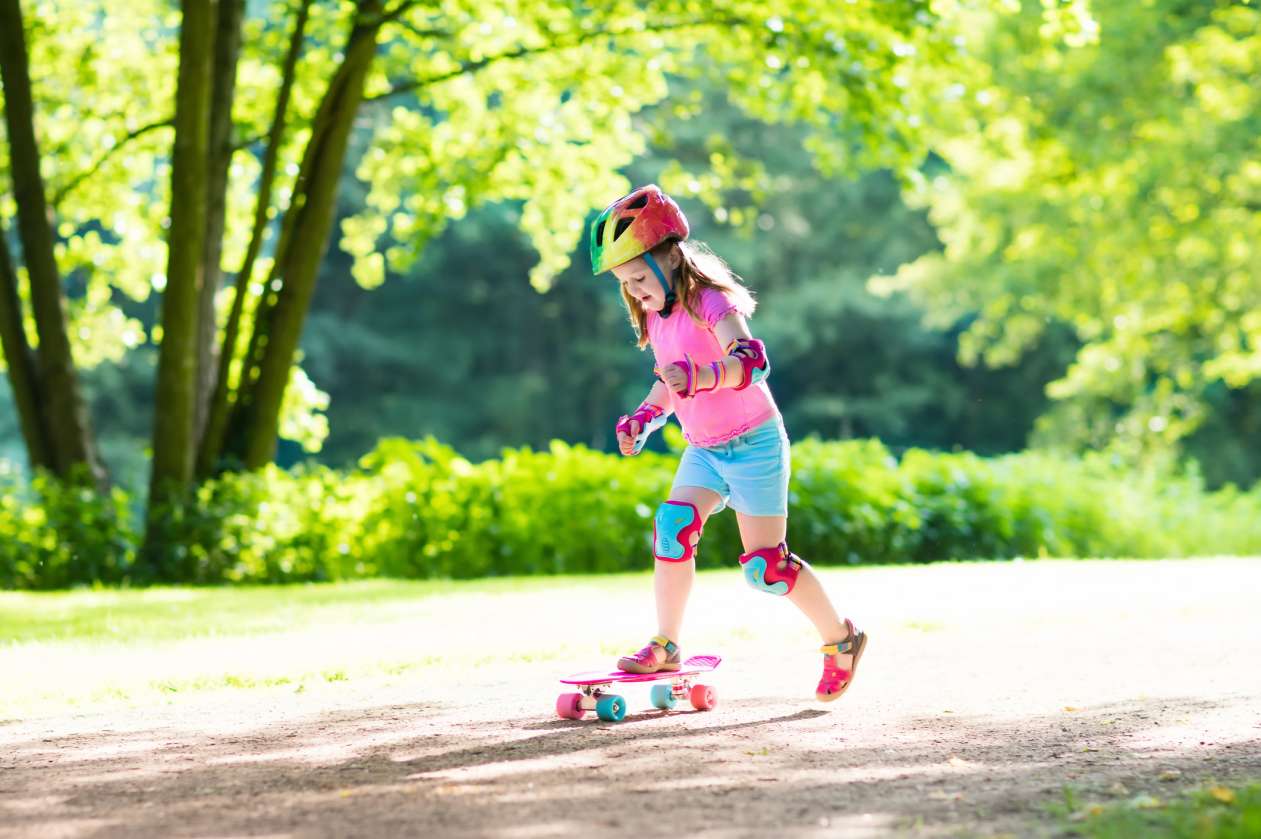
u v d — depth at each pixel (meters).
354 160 46.69
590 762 4.33
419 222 19.67
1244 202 26.81
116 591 13.17
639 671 5.33
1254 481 39.38
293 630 8.33
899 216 45.97
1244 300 29.12
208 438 15.86
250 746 4.77
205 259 16.14
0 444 43.03
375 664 6.65
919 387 47.66
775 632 7.87
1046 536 17.42
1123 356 32.62
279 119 15.88
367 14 15.63
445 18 18.33
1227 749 4.41
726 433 5.45
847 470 16.48
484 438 49.22
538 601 10.09
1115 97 26.14
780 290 46.84
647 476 16.09
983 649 7.21
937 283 33.62
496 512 15.57
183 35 14.37
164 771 4.35
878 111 16.09
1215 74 26.36
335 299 50.22
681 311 5.46
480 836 3.38
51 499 14.78
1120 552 18.30
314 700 5.86
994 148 26.98
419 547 15.46
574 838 3.34
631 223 5.42
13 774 4.35
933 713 5.23
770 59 16.14
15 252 32.81
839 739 4.69
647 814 3.58
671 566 5.45
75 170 19.75
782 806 3.65
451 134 19.64
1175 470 32.03
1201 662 6.55
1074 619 8.53
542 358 51.53
